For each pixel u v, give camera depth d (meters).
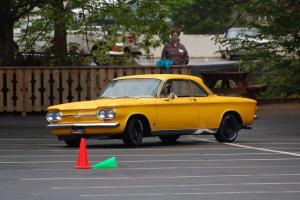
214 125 35.09
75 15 52.78
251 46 51.62
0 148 32.66
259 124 44.22
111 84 34.75
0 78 46.88
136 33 52.94
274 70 51.50
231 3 54.94
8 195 20.94
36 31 54.06
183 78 34.66
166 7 52.88
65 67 47.62
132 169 25.95
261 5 48.75
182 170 25.80
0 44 50.16
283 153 30.88
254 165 27.17
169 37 52.91
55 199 20.36
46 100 47.50
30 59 50.38
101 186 22.47
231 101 35.72
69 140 33.16
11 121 44.38
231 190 21.86
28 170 25.72
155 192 21.47
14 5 50.66
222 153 30.77
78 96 47.91
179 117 33.88
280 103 55.53
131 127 32.53
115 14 52.50
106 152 30.91
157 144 34.50
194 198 20.55
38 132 39.53
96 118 31.95
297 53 50.66
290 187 22.45
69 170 25.75
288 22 48.91
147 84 34.00
